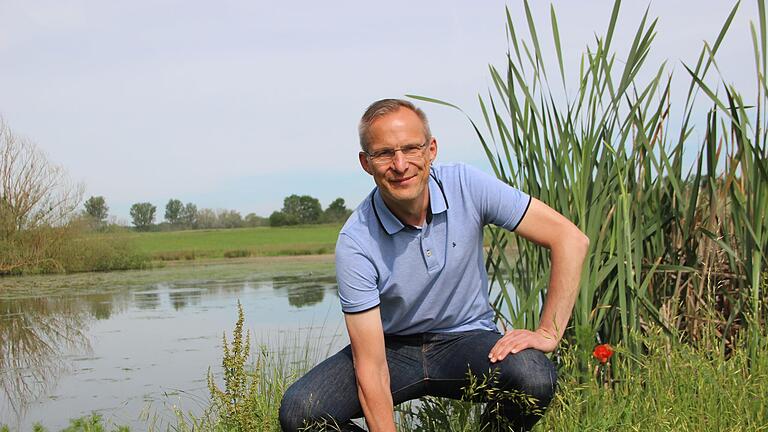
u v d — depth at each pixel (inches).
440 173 98.3
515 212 97.8
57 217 866.1
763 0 119.0
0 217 831.7
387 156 89.7
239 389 111.1
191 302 429.7
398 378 102.6
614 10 120.3
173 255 1144.2
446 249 96.2
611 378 125.1
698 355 112.5
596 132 123.6
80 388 209.0
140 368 235.8
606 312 130.1
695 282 133.3
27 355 269.9
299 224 2669.8
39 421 173.5
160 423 165.5
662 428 94.3
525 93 126.2
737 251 133.3
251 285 546.6
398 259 95.7
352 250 95.6
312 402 97.0
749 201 125.0
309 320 316.8
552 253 98.7
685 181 135.6
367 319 95.3
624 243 126.2
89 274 794.8
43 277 761.6
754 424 92.6
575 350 115.6
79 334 319.3
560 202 125.0
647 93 125.0
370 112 91.0
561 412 102.6
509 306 129.0
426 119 92.9
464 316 101.3
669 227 136.7
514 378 93.6
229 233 1968.5
